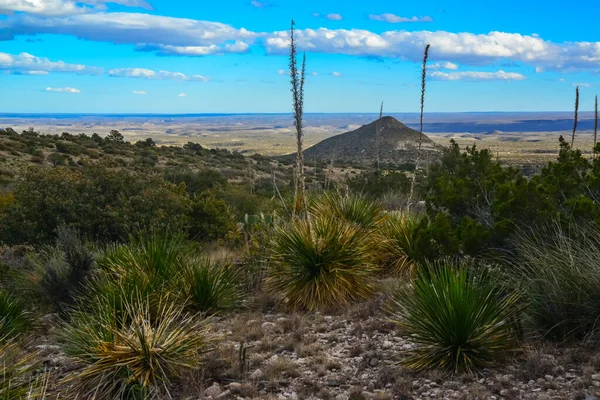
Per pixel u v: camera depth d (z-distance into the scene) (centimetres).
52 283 829
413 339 573
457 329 520
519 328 561
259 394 493
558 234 654
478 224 711
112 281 785
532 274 615
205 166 4791
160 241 862
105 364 529
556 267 582
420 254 753
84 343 582
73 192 1274
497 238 701
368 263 836
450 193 866
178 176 3119
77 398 514
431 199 889
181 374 544
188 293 762
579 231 649
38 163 3856
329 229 841
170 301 732
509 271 643
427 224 858
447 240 727
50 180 1296
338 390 495
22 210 1245
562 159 913
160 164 4622
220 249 1208
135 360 528
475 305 530
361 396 474
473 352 522
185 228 1403
